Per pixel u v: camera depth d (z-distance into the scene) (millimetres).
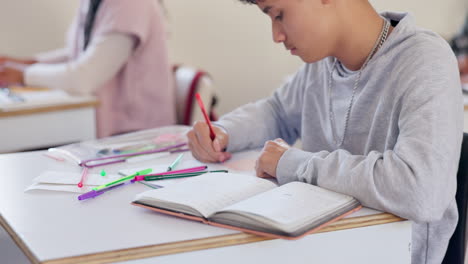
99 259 711
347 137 1126
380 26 1051
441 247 1026
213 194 866
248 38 3105
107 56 2170
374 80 1046
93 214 855
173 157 1205
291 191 867
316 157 939
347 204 855
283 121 1375
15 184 1016
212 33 3021
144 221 825
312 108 1249
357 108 1091
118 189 977
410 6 3322
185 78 2326
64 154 1209
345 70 1135
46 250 727
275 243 785
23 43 2689
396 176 844
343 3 1014
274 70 3211
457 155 900
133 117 2295
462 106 944
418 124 880
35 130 1880
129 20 2164
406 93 943
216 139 1157
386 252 856
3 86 2287
